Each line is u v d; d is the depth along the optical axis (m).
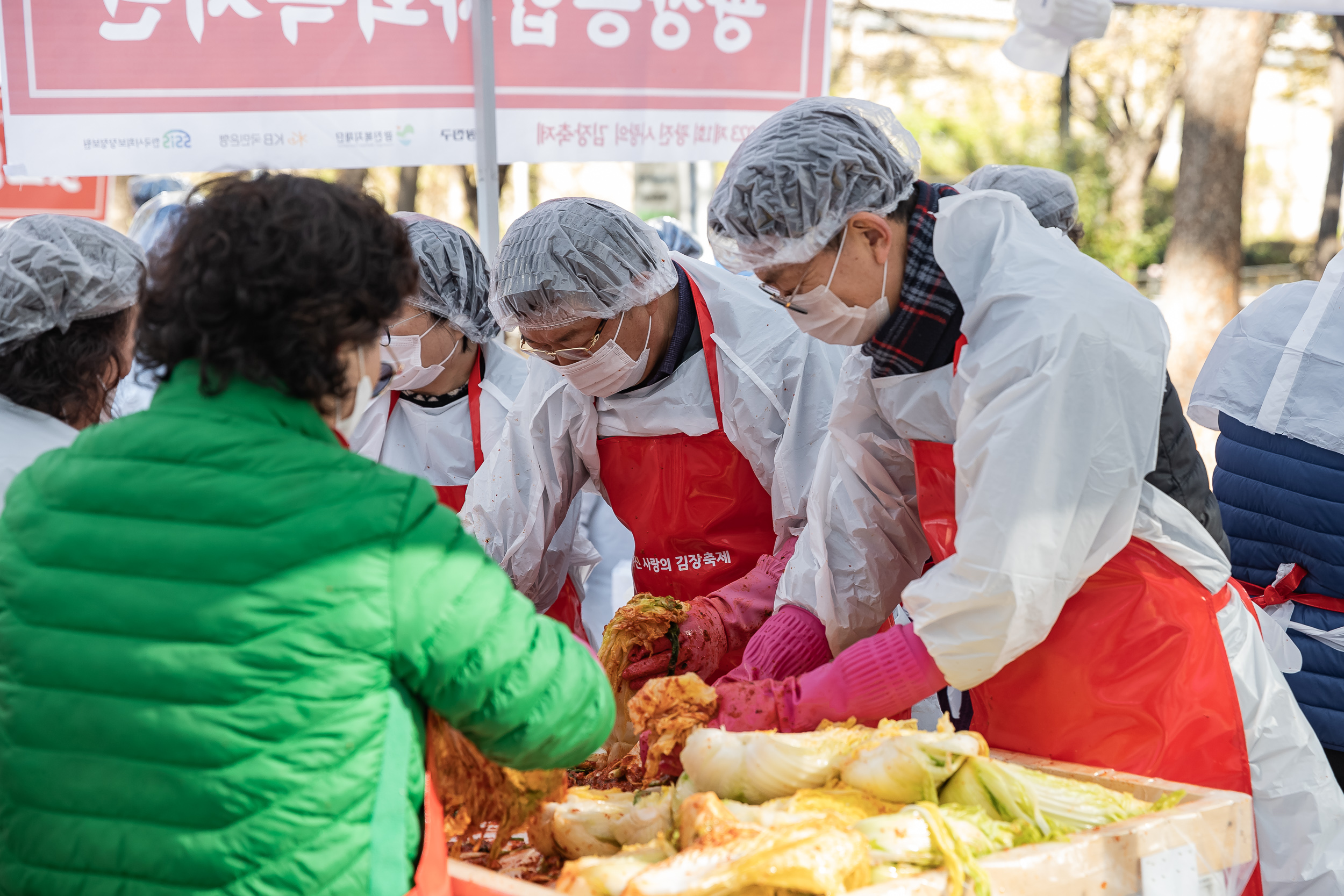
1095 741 1.68
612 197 12.72
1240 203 11.16
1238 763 1.65
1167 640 1.63
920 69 15.52
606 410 2.33
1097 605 1.66
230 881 1.05
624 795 1.57
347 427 1.25
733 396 2.20
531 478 2.41
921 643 1.57
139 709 1.05
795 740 1.41
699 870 1.15
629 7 3.01
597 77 3.02
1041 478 1.46
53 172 2.62
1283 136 15.87
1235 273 11.19
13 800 1.10
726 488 2.26
